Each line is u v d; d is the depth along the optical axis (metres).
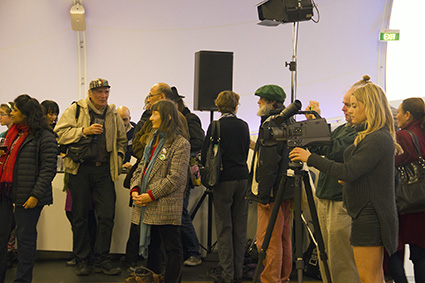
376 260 2.64
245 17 7.36
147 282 3.74
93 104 4.46
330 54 7.48
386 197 2.63
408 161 3.25
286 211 3.75
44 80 7.48
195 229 5.02
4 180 3.65
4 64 7.39
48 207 4.93
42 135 3.70
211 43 7.50
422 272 3.27
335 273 3.35
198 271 4.56
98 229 4.46
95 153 4.35
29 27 7.27
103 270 4.44
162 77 7.59
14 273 4.49
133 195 3.54
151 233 3.75
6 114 5.09
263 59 7.51
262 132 2.99
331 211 3.36
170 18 7.36
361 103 2.71
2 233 3.72
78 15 6.99
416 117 3.39
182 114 4.11
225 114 4.17
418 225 3.25
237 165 4.09
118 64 7.52
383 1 7.25
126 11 7.29
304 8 4.27
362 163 2.60
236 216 4.15
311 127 2.92
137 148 3.99
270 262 3.60
